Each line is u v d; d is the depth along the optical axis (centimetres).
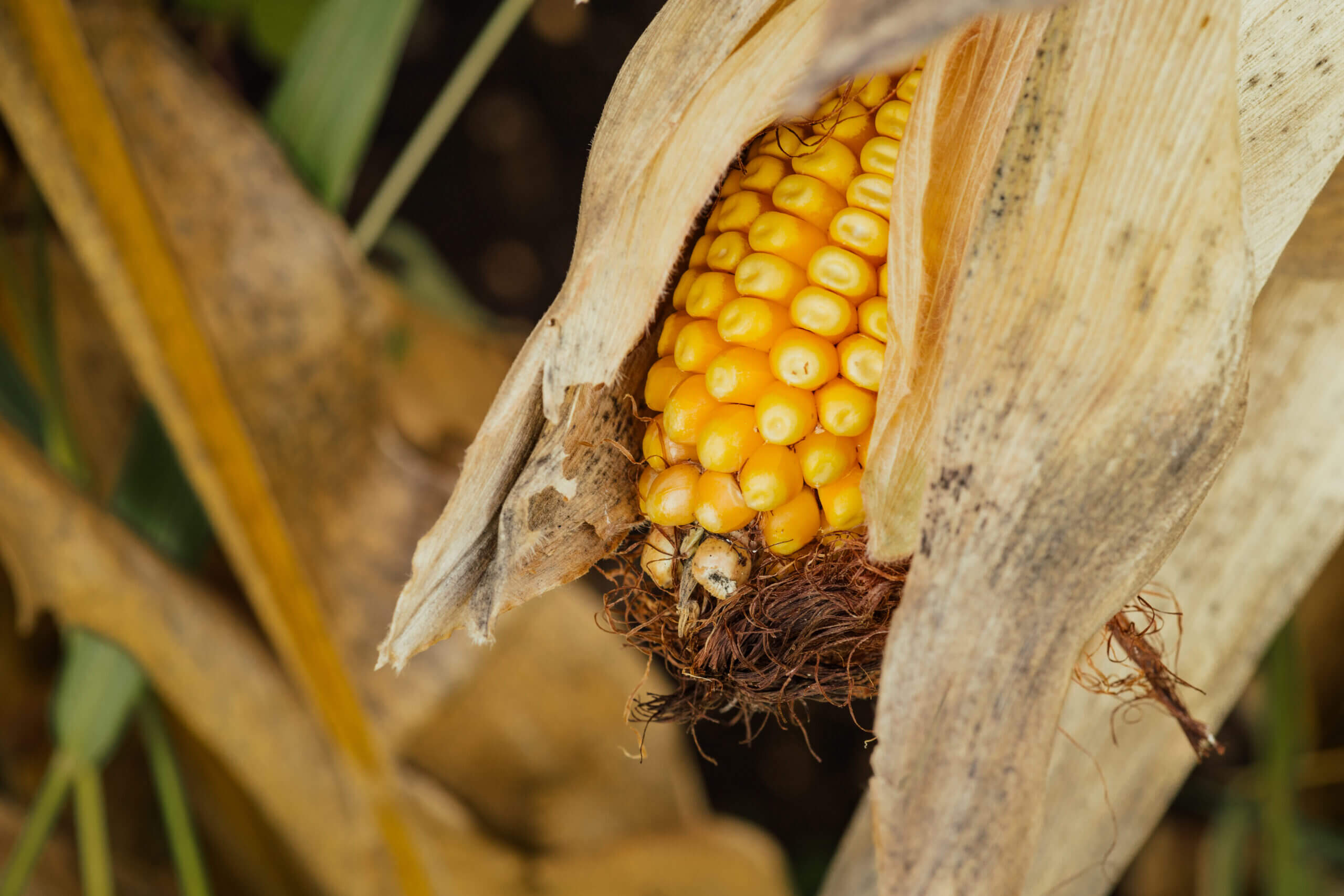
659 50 44
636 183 44
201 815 88
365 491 67
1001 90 44
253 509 56
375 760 60
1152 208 42
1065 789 56
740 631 46
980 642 43
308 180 62
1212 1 42
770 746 112
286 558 56
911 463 44
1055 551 43
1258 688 90
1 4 50
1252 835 92
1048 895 56
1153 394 43
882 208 44
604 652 85
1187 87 42
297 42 74
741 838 85
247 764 65
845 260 44
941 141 44
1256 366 54
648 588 48
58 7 51
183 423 55
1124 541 43
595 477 46
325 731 61
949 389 43
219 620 62
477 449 46
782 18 44
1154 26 42
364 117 61
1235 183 42
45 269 65
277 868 88
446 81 113
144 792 88
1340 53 44
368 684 70
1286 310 53
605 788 86
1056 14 42
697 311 44
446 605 47
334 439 64
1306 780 88
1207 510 54
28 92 51
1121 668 55
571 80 114
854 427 44
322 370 62
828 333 44
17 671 80
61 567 57
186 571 63
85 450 74
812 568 46
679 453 45
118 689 63
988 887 43
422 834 64
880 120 44
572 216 118
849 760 112
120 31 56
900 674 43
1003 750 43
